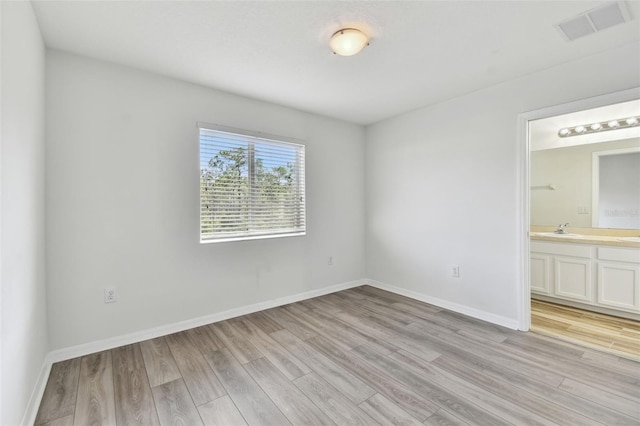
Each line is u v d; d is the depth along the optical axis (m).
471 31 1.98
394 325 2.85
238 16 1.80
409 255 3.74
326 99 3.24
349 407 1.69
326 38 2.05
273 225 3.42
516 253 2.73
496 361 2.18
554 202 4.05
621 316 3.04
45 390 1.84
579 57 2.33
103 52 2.22
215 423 1.58
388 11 1.77
